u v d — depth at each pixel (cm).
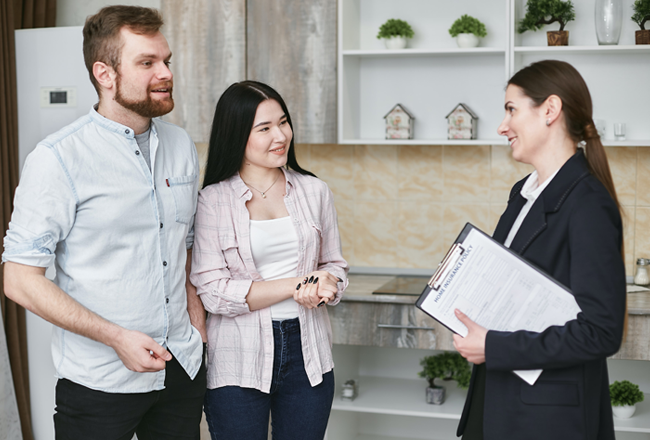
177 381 162
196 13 278
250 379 168
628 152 278
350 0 281
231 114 171
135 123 153
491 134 287
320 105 271
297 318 174
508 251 127
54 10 312
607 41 257
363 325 253
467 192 296
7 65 270
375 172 305
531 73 129
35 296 138
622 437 284
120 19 144
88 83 266
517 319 127
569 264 125
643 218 279
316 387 175
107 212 146
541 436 125
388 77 296
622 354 233
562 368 125
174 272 159
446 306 131
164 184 158
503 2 280
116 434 154
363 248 310
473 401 144
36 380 279
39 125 273
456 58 287
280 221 174
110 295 148
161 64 149
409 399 279
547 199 127
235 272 173
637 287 264
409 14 292
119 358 151
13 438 267
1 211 271
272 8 271
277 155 172
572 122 127
